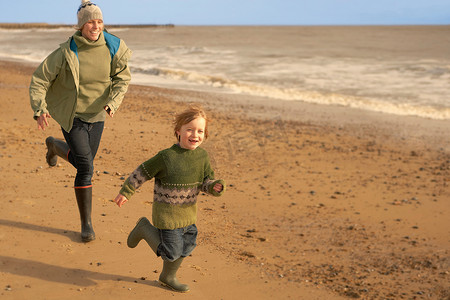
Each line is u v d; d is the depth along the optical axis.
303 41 74.25
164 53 44.41
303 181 8.45
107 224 4.74
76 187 4.14
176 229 3.25
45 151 7.85
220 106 15.94
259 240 5.53
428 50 50.69
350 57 41.31
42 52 44.16
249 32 125.31
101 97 4.11
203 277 3.99
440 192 8.16
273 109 15.94
